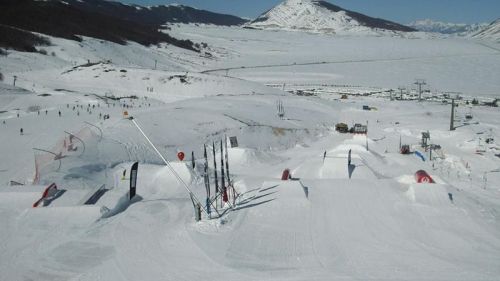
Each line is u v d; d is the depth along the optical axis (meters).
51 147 29.59
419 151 36.38
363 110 68.44
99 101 59.81
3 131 36.97
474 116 65.44
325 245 10.56
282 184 14.83
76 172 21.53
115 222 12.48
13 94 65.56
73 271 9.60
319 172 21.52
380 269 9.23
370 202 13.59
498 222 12.08
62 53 120.75
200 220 12.18
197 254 10.23
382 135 48.75
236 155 27.42
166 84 84.44
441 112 68.00
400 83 123.62
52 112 48.91
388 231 11.35
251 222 12.12
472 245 10.45
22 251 10.60
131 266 9.73
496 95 100.94
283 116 53.22
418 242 10.64
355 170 21.27
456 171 31.08
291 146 42.56
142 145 33.03
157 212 13.42
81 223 12.41
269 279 8.95
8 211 13.41
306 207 13.17
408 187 15.41
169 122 41.25
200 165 21.00
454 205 13.11
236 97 66.50
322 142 44.91
